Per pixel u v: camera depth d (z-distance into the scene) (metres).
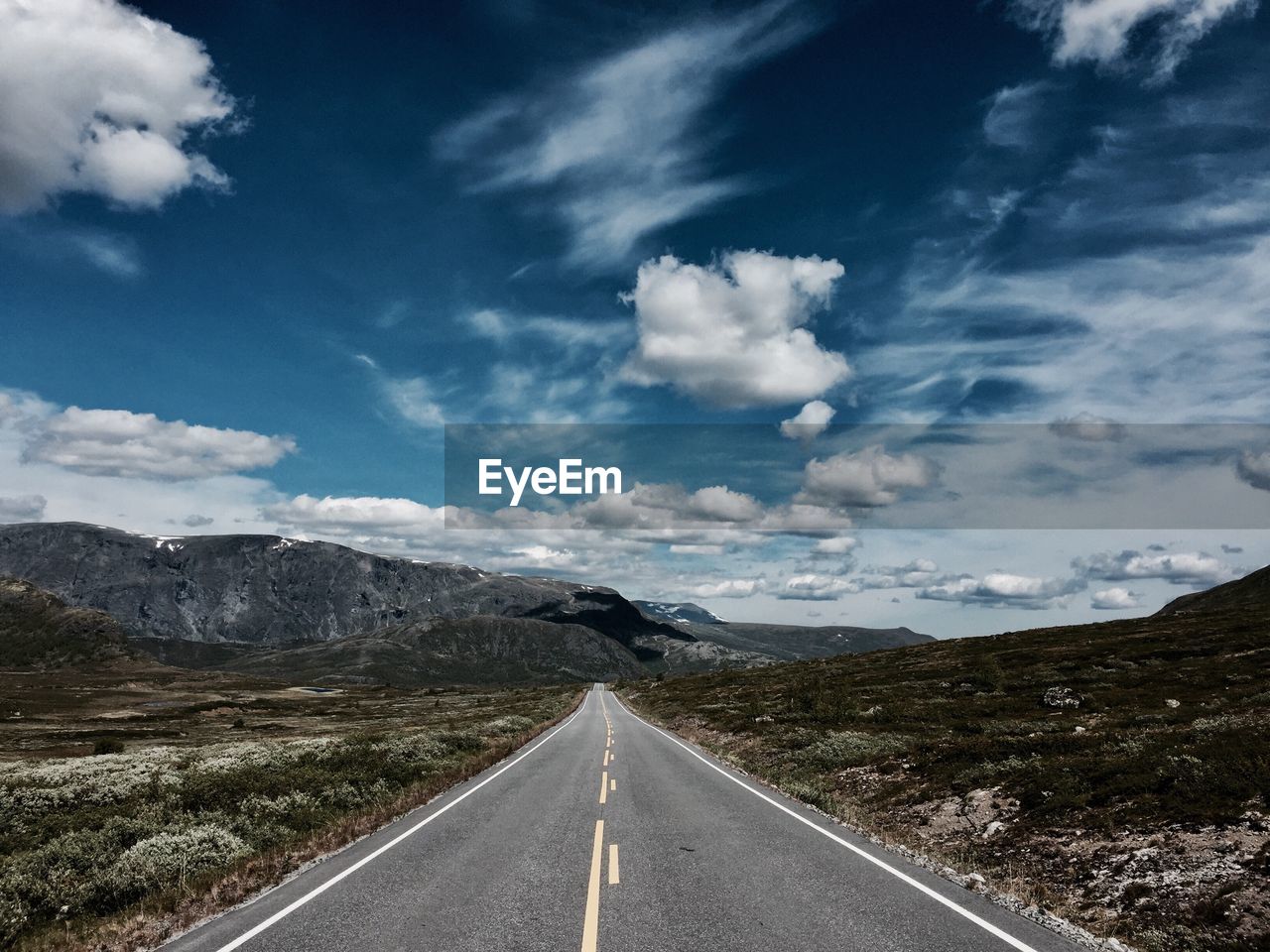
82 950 7.84
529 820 14.63
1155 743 15.42
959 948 7.18
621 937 7.59
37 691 173.88
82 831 12.77
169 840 11.70
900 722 33.12
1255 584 156.12
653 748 32.03
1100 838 10.95
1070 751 17.38
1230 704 26.39
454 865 10.92
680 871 10.41
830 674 73.81
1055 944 7.31
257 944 7.56
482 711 79.81
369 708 117.88
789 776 20.75
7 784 21.77
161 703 154.75
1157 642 61.47
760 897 8.98
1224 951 7.25
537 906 8.72
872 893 9.12
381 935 7.77
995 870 10.33
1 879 10.02
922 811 14.98
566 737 38.59
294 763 24.16
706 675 123.62
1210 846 9.59
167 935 8.08
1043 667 55.28
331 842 12.50
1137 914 8.35
